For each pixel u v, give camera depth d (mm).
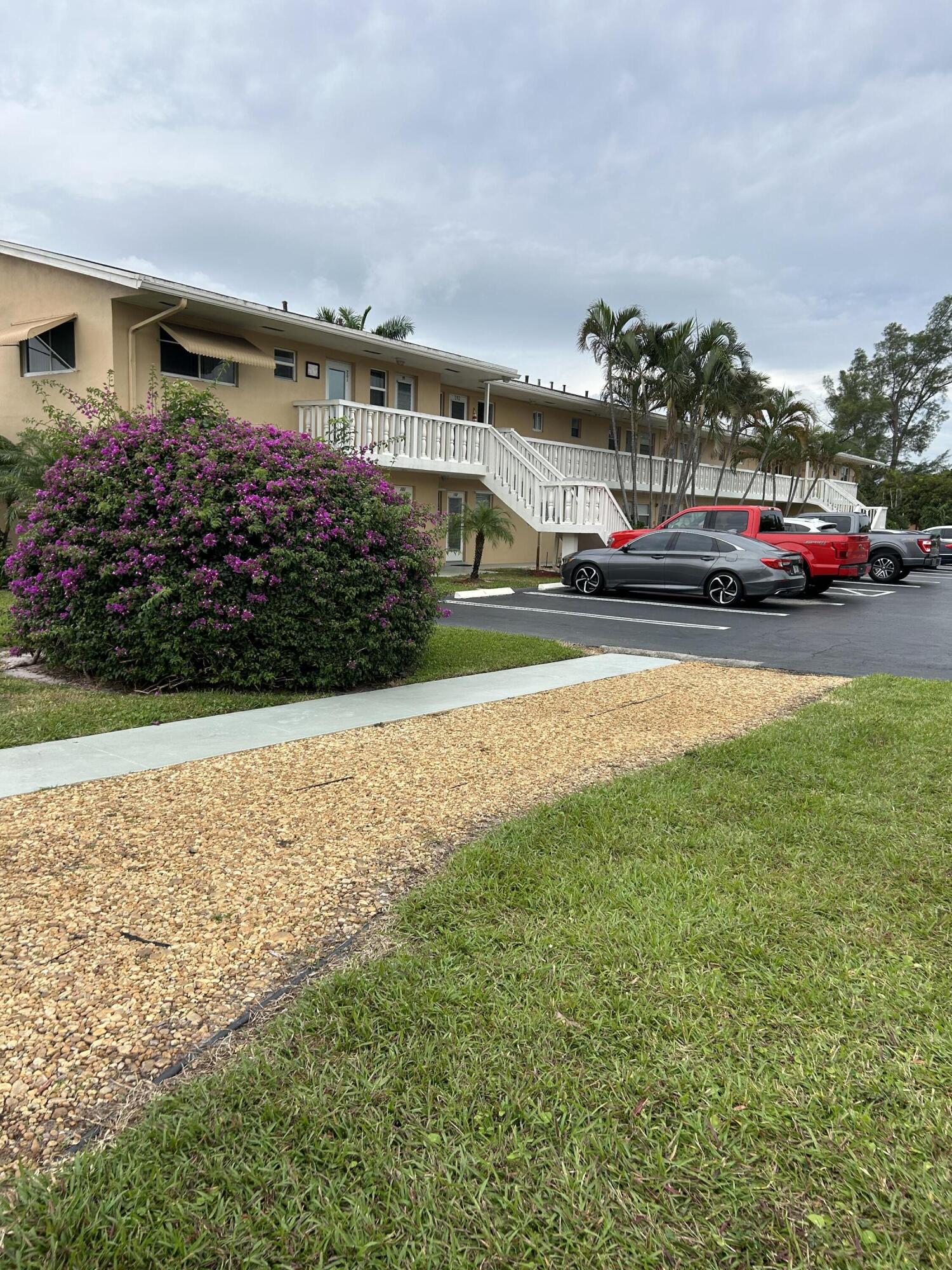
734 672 8312
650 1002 2369
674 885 3139
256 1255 1558
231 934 2832
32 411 15266
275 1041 2211
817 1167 1773
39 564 7508
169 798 4199
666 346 20906
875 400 67438
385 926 2885
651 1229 1621
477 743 5406
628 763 4973
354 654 7168
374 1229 1612
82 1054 2188
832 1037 2217
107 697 6656
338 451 7961
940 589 19719
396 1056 2133
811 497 38219
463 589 16031
